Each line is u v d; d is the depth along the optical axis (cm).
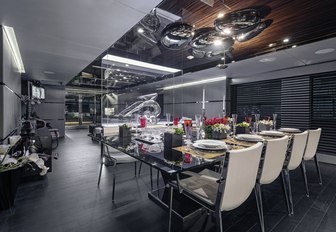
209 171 181
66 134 834
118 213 184
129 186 251
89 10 183
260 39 282
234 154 106
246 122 256
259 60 374
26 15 193
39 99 566
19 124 383
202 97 620
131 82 409
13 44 282
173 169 109
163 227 163
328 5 189
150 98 449
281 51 320
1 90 223
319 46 295
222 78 568
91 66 449
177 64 432
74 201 207
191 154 139
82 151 473
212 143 157
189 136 208
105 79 379
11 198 192
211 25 235
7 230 155
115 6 176
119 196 221
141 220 173
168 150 154
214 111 586
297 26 238
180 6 196
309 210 194
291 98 451
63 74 520
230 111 577
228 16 180
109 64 384
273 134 230
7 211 185
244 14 178
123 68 399
